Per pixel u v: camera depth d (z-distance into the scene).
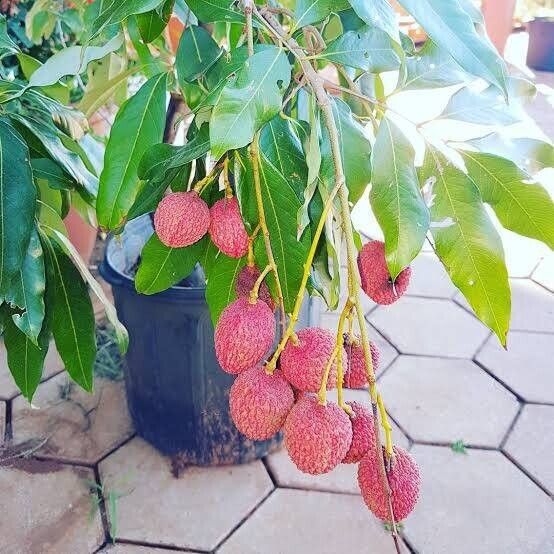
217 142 0.60
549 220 0.73
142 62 1.17
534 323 2.21
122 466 1.63
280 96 0.63
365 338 0.54
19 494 1.55
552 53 4.91
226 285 0.84
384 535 1.46
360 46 0.73
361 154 0.73
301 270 0.74
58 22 1.86
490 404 1.86
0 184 0.83
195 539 1.46
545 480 1.62
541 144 0.79
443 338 2.13
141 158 0.80
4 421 1.77
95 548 1.44
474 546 1.45
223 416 1.53
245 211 0.73
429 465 1.65
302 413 0.60
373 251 0.73
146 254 0.93
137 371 1.54
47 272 1.06
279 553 1.42
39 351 1.09
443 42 0.59
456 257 0.72
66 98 1.28
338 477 1.60
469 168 0.75
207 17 0.78
